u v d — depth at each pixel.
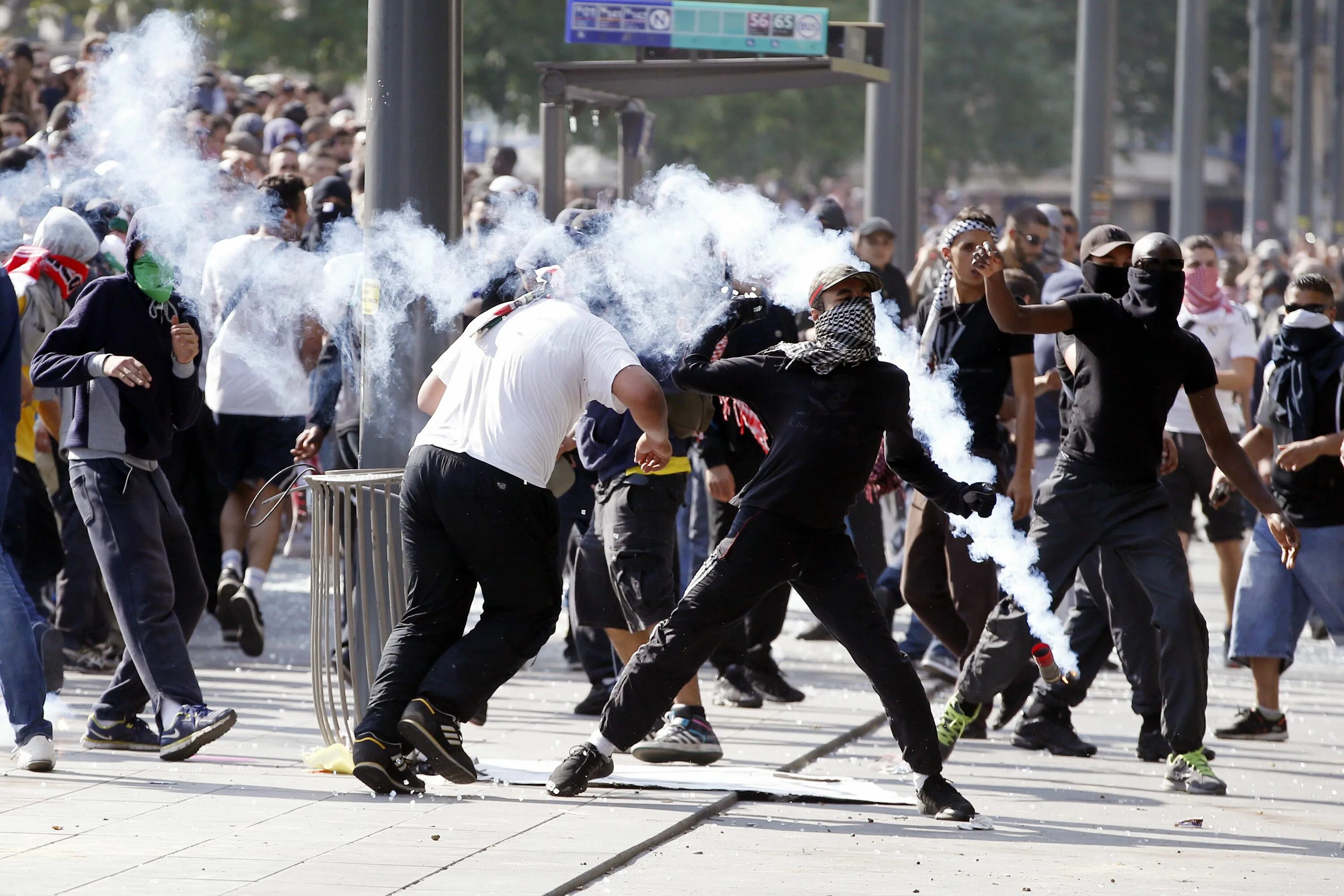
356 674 22.62
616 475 24.69
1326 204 175.12
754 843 19.91
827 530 20.94
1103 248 24.67
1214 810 22.83
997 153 147.75
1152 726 26.33
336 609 22.55
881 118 46.59
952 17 143.88
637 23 38.03
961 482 21.22
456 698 20.44
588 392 20.86
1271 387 28.28
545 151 38.66
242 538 33.06
